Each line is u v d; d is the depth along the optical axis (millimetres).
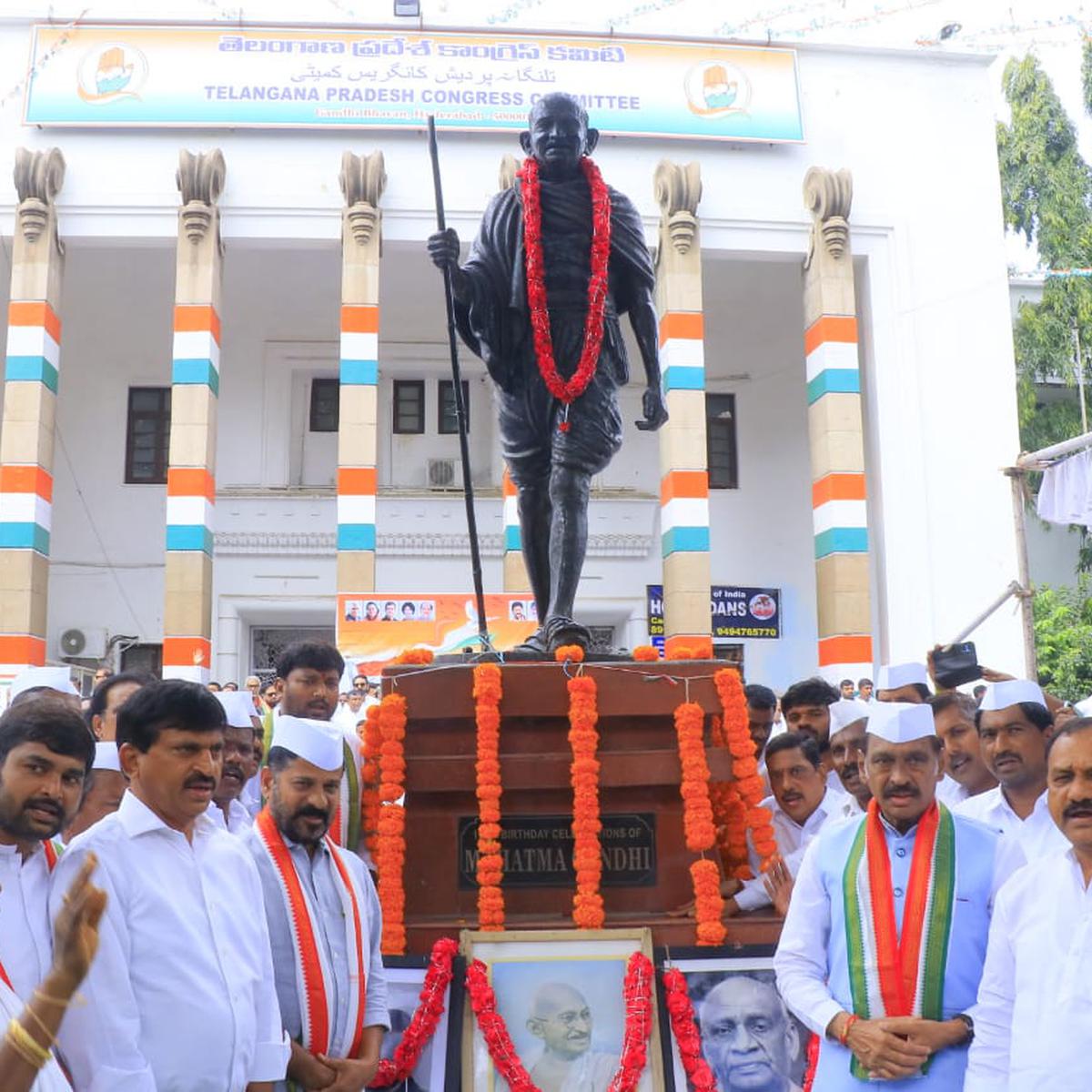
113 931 3295
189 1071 3320
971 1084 3543
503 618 15039
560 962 4398
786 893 4645
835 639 16641
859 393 17203
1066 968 3363
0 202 16938
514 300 5328
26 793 3234
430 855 4711
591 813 4570
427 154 17250
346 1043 3949
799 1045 4359
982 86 18516
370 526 16344
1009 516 17562
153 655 19766
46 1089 2805
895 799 3957
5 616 15812
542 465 5492
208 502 16453
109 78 17016
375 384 16594
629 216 5488
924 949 3834
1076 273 18641
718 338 21000
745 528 20609
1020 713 4836
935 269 17984
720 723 4902
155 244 17203
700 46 17719
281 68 17109
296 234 17016
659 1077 4227
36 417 16250
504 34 17391
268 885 3975
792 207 17719
